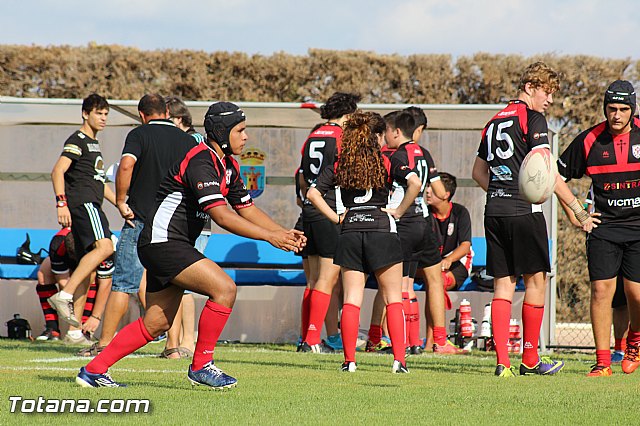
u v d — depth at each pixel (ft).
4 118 133.08
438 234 127.54
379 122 87.76
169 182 60.44
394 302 80.89
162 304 63.00
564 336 146.61
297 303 135.23
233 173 64.85
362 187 79.36
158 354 102.47
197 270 60.80
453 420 51.83
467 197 137.69
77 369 79.66
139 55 173.88
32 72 172.04
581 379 78.23
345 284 82.12
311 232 106.93
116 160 135.74
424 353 115.85
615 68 169.58
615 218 84.12
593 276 84.53
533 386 70.54
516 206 78.84
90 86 172.76
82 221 111.45
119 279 96.02
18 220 135.64
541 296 82.07
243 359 95.55
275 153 135.95
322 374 77.56
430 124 134.92
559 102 169.89
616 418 53.36
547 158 76.13
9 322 130.93
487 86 173.88
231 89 175.63
